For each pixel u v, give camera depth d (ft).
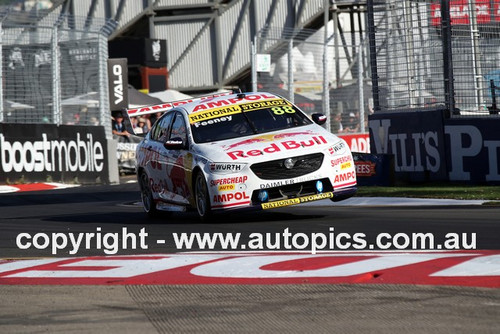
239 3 562.25
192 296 69.56
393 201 157.48
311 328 56.80
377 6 216.54
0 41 255.09
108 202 198.08
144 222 139.85
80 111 280.31
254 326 57.77
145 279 78.28
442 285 70.33
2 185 249.96
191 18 571.69
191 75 576.20
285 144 125.59
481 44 193.77
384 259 83.82
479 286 69.62
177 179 136.46
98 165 284.00
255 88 290.15
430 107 202.59
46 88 266.36
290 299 66.90
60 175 267.39
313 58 322.34
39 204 196.85
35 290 75.00
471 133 189.98
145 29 592.60
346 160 126.31
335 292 69.15
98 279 79.30
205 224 127.75
